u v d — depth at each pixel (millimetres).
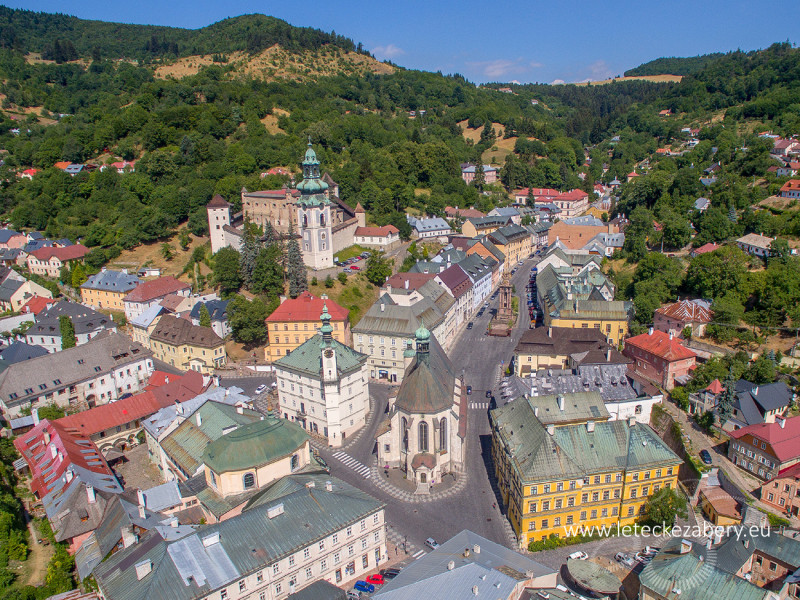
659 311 161125
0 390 137375
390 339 159500
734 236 199500
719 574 79625
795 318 146625
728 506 103125
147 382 160750
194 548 76062
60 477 102375
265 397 151125
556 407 115375
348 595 84500
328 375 126188
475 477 115625
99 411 127750
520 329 195250
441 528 101125
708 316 152750
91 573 81438
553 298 185125
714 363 132500
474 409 141250
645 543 97250
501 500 108625
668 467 100062
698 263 165875
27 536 95375
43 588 82062
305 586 82875
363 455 125312
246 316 174250
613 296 191125
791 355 139500
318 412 131500
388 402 136500
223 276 196625
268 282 191875
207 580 73500
